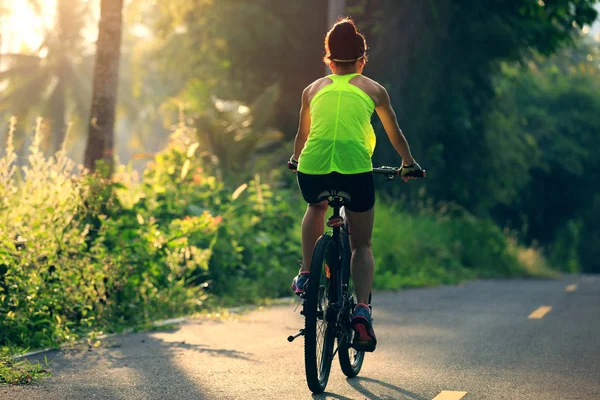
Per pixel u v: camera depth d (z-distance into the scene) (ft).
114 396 18.60
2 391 18.79
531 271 87.25
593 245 181.47
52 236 29.43
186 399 18.42
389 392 19.60
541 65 135.95
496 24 81.76
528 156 110.22
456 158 90.99
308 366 18.52
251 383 20.24
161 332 29.45
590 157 138.00
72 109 188.44
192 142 60.95
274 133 73.92
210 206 46.34
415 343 27.58
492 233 85.25
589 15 77.00
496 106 97.55
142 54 103.14
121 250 32.89
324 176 18.69
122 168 42.73
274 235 49.47
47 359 23.44
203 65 91.81
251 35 83.66
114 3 40.57
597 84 147.02
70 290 29.27
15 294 26.63
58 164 33.88
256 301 39.86
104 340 27.32
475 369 22.68
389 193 81.71
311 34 87.40
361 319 18.99
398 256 61.52
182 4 90.07
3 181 30.27
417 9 79.82
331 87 19.17
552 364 23.53
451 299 45.39
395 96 79.77
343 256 20.48
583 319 34.96
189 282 40.16
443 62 81.66
